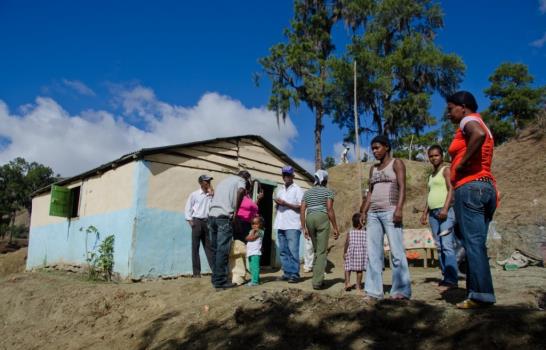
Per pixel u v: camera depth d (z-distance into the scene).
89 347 6.32
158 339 5.73
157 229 10.33
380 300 4.91
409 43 26.27
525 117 29.28
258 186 12.45
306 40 28.12
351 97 27.55
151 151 10.35
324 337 4.47
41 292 9.12
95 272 10.59
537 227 11.15
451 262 6.07
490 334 3.74
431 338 4.00
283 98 26.97
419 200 17.97
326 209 6.84
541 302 4.97
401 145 29.42
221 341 5.00
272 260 12.51
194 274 9.17
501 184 16.08
